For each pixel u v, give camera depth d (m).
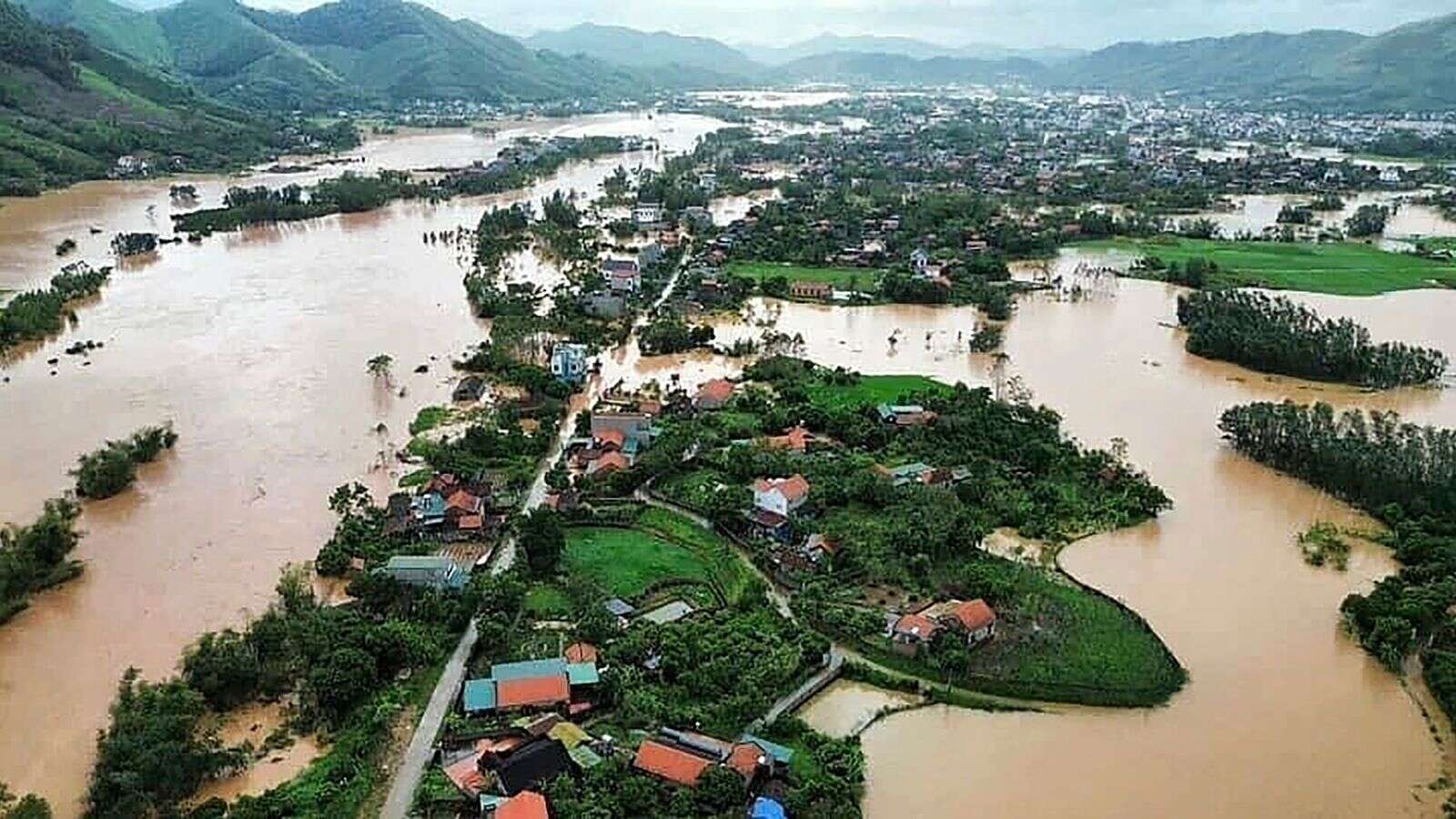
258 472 148.00
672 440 153.00
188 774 84.50
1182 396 185.25
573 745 89.00
